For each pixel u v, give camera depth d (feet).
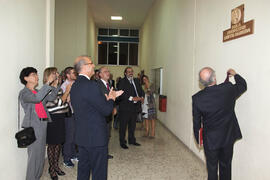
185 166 11.82
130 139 15.69
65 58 27.14
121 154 13.67
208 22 11.48
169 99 19.77
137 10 32.89
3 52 7.63
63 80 12.91
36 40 10.80
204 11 12.00
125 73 14.73
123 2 29.37
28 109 8.27
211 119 7.44
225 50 9.71
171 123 19.03
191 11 14.03
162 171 11.15
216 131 7.44
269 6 6.95
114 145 15.57
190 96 14.15
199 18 12.71
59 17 26.96
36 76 8.56
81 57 7.48
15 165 8.59
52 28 12.76
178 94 16.88
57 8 26.89
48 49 12.28
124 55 46.03
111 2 29.43
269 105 6.93
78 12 27.12
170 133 19.15
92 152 7.22
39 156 8.51
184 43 15.46
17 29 8.70
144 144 15.84
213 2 10.89
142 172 11.03
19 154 8.90
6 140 7.88
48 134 9.53
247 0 8.06
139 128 21.20
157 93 25.49
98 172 7.38
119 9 32.48
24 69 8.43
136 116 15.52
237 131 7.72
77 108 7.14
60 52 27.07
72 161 12.37
